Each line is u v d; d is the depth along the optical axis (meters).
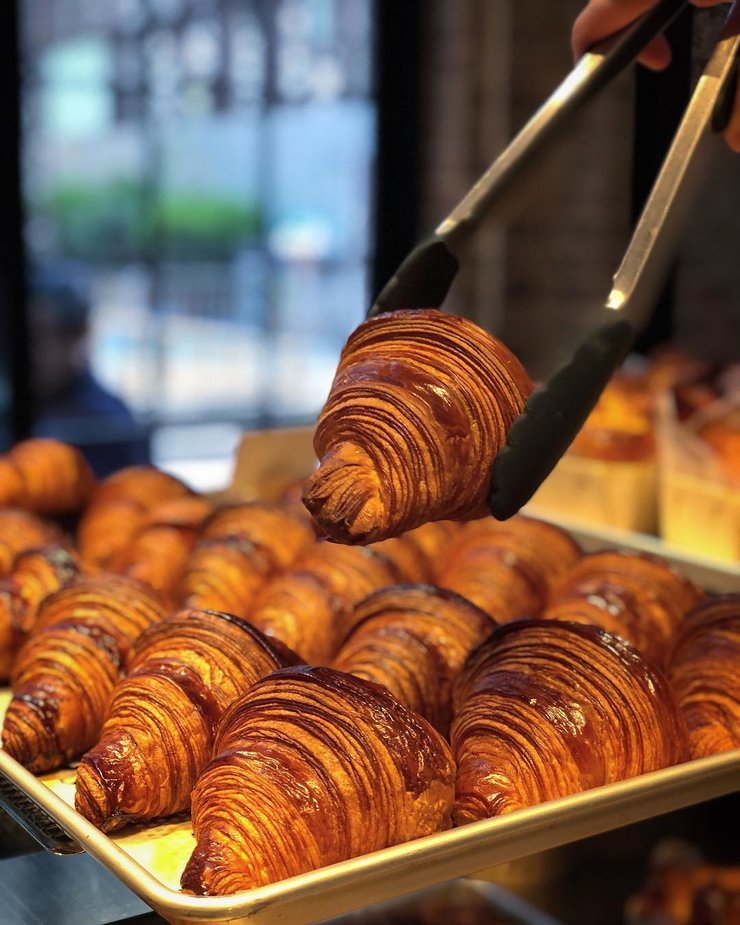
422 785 0.72
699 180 0.76
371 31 2.51
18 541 1.11
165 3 2.37
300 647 0.94
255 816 0.69
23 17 2.25
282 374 2.63
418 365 0.73
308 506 0.72
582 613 0.91
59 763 0.85
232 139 2.48
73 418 2.47
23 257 2.32
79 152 2.37
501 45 2.38
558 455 0.72
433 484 0.72
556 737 0.75
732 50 0.79
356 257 2.61
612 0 0.90
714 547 1.42
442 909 1.10
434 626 0.85
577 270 2.34
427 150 2.53
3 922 0.77
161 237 2.47
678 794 0.76
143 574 1.11
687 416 1.46
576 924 1.09
